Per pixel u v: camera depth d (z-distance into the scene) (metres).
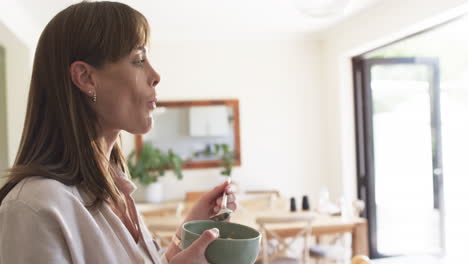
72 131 0.61
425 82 4.12
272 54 4.62
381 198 4.22
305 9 2.42
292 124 4.64
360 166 4.26
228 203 0.93
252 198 4.07
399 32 3.28
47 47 0.63
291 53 4.64
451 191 4.66
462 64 5.28
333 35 4.34
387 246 4.24
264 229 2.99
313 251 3.42
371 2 3.46
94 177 0.61
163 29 4.12
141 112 0.65
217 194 0.93
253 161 4.58
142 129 0.66
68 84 0.62
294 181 4.63
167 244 2.88
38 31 3.53
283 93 4.63
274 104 4.62
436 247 4.14
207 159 4.52
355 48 3.91
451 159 4.63
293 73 4.65
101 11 0.63
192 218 0.91
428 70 4.09
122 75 0.63
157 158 4.28
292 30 4.32
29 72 3.35
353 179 4.30
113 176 0.75
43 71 0.63
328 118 4.57
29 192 0.54
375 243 4.18
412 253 4.20
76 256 0.55
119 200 0.66
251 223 3.22
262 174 4.59
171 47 4.49
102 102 0.63
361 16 3.78
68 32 0.62
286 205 3.97
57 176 0.58
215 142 4.52
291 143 4.63
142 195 4.37
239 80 4.57
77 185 0.61
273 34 4.44
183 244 0.72
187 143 4.49
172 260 0.64
